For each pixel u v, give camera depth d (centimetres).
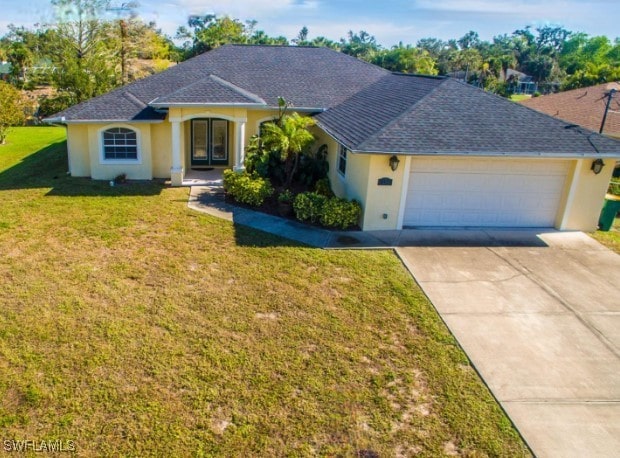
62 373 728
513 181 1448
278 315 923
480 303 1001
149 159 1925
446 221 1474
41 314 888
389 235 1387
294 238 1335
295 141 1666
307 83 2148
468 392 725
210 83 1850
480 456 610
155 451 597
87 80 3525
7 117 2800
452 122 1430
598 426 666
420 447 620
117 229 1356
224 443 613
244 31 7481
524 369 786
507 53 10600
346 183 1627
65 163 2255
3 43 5800
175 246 1249
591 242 1398
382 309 962
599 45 10100
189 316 905
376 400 700
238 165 1875
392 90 1889
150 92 2005
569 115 2806
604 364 809
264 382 729
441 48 13212
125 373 734
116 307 927
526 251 1307
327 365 776
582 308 996
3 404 661
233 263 1156
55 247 1212
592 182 1445
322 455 602
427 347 836
